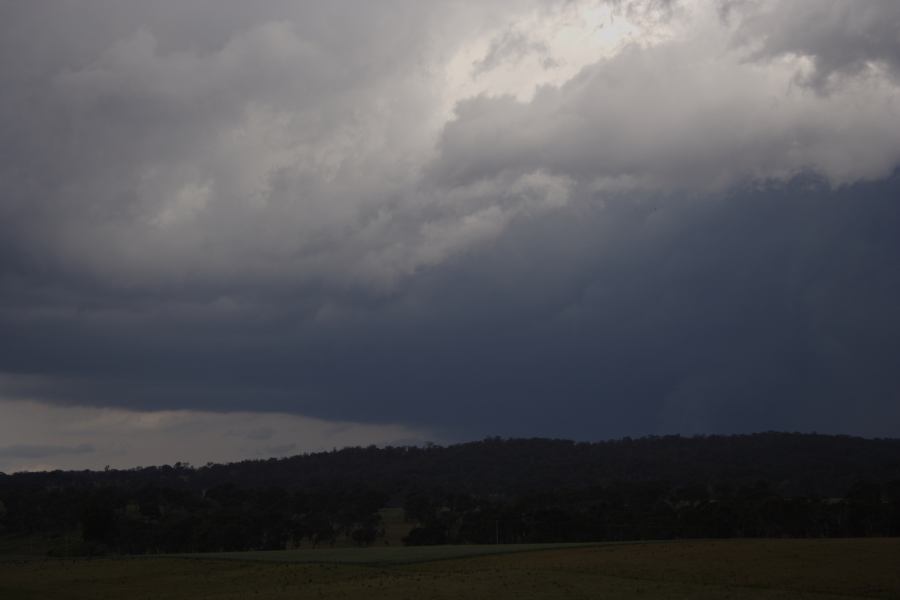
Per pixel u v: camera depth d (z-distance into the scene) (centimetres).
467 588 6184
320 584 6931
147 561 9088
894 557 6881
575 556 7888
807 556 7075
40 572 8694
